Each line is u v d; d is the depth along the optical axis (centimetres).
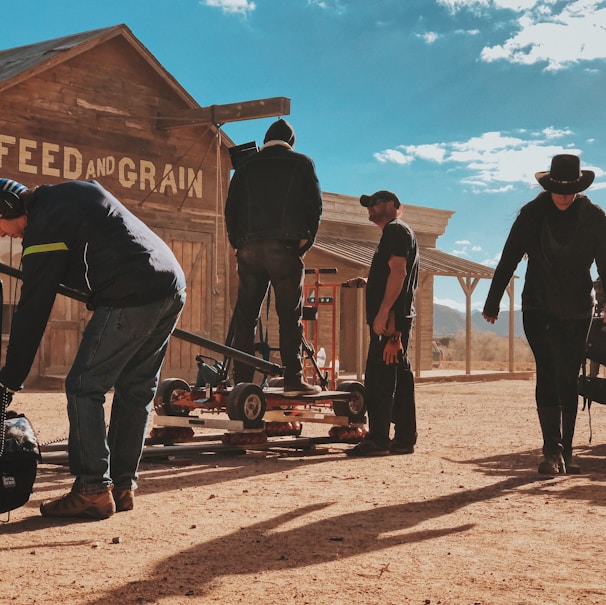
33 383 1678
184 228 1925
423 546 400
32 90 1672
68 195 445
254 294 760
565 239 611
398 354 733
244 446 733
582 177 598
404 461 698
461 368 3053
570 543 406
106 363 457
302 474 625
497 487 564
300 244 747
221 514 474
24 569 356
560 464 620
